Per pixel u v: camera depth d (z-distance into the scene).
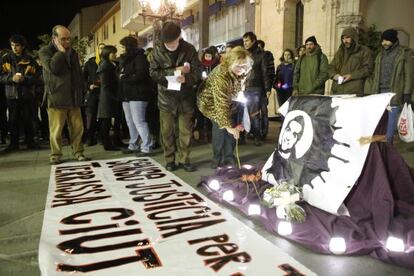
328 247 2.62
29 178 4.66
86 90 7.11
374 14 9.97
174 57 4.62
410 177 3.18
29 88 6.58
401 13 9.82
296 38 11.23
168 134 4.89
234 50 4.04
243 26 12.59
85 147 6.93
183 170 4.96
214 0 14.14
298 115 3.69
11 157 5.99
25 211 3.50
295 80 6.73
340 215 3.01
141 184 4.29
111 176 4.66
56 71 5.00
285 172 3.62
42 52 5.09
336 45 9.66
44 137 7.94
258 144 6.74
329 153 3.25
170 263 2.46
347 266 2.46
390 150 3.13
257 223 3.16
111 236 2.88
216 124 4.87
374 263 2.50
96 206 3.55
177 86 4.52
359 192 3.09
